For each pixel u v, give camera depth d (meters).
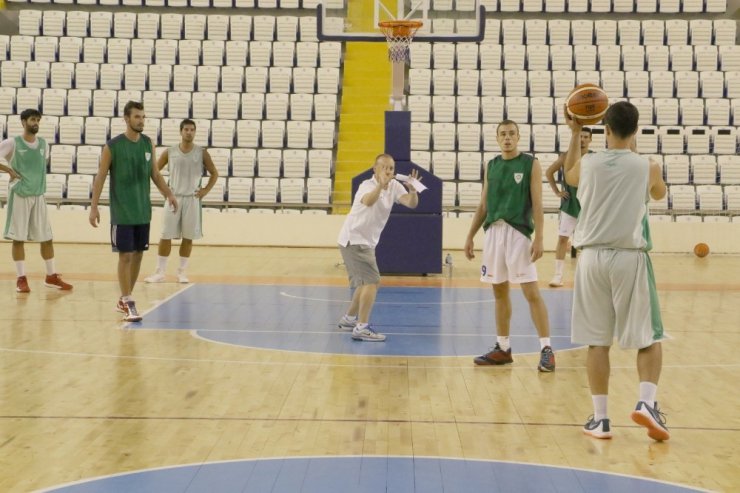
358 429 5.42
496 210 7.12
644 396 5.23
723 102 18.47
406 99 18.45
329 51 19.36
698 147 17.89
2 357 7.36
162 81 18.73
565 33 19.75
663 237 17.03
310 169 17.58
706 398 6.31
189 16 19.80
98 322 9.02
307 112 18.38
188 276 12.81
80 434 5.25
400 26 13.52
